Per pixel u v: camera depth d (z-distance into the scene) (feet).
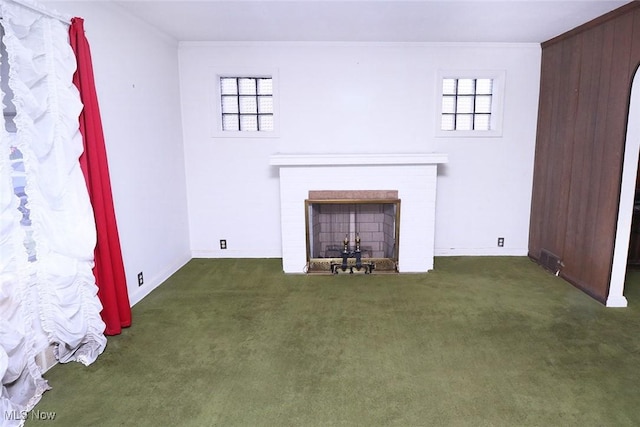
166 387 7.84
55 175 8.07
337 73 15.05
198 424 6.82
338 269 14.49
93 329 9.09
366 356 8.91
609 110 11.21
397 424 6.79
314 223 14.82
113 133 10.69
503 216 16.01
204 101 15.21
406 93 15.15
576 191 12.78
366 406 7.25
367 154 14.49
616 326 10.17
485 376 8.13
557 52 13.78
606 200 11.35
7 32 6.97
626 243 11.01
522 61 14.92
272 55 14.94
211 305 11.73
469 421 6.84
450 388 7.75
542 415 6.97
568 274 13.29
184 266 15.30
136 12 11.23
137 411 7.14
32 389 7.48
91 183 9.00
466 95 15.60
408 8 10.87
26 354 7.47
